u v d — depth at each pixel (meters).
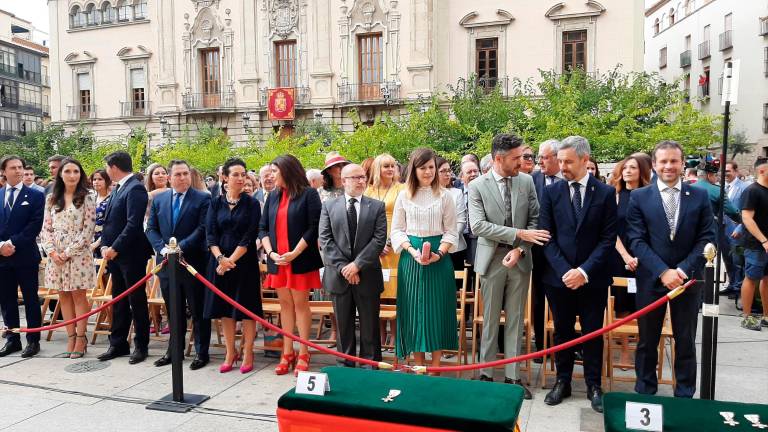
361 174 5.18
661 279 4.22
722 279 9.80
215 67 29.28
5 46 43.38
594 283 4.46
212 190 7.82
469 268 6.36
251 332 5.57
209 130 26.78
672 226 4.35
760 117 31.23
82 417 4.46
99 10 31.66
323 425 2.74
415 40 25.67
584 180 4.51
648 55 43.12
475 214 4.75
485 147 17.53
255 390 5.04
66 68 32.47
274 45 28.11
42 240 6.21
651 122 19.52
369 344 5.25
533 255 5.01
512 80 25.11
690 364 4.34
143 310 5.96
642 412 2.46
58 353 6.30
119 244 5.77
